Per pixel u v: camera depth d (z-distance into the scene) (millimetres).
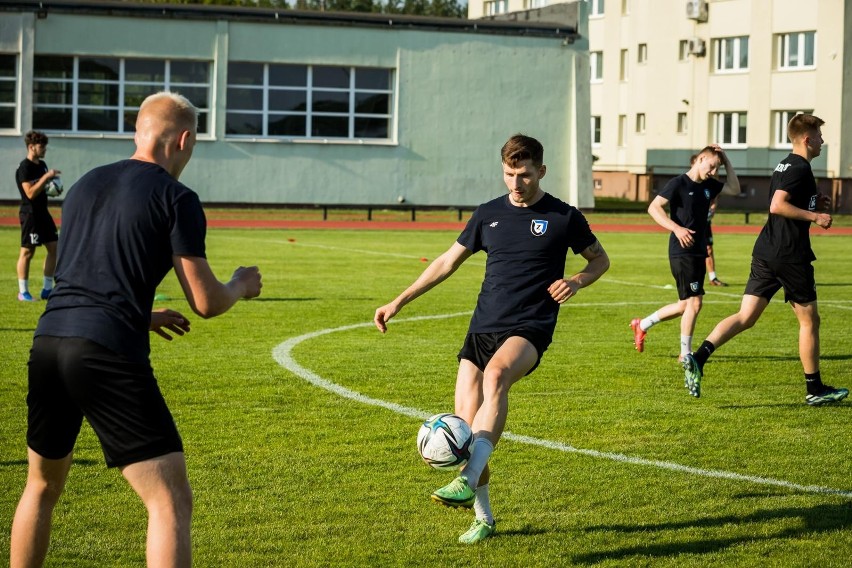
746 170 54594
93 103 40781
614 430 8250
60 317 4340
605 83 63031
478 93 44938
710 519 6082
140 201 4418
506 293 6172
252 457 7277
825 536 5801
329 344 12289
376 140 44125
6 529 5691
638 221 40844
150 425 4324
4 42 39188
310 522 5953
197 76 41875
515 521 6020
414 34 43875
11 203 39906
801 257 9164
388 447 7594
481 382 6117
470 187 45344
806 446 7824
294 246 26891
